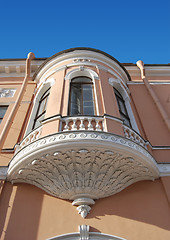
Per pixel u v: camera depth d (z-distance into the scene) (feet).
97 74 23.81
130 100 27.66
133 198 17.38
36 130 17.67
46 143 14.98
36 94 26.32
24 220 15.89
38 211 16.40
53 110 19.21
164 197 17.46
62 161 15.44
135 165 16.56
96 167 15.74
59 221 15.79
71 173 15.85
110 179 16.61
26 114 26.40
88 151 14.85
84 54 26.27
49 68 27.09
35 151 15.35
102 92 21.35
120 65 28.99
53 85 23.08
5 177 18.24
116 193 17.79
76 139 14.61
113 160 15.71
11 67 34.27
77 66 24.62
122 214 16.31
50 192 17.29
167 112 27.73
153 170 17.57
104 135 15.17
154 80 35.06
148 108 28.02
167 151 21.40
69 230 15.30
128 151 15.39
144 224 15.75
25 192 17.70
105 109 19.27
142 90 31.53
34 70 34.19
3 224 15.66
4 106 28.73
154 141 23.15
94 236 15.12
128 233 15.25
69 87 22.03
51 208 16.56
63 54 26.55
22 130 24.29
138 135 19.02
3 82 32.71
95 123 17.11
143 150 16.66
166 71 36.24
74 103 20.89
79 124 16.94
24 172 17.02
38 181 17.46
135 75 35.63
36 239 14.83
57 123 16.70
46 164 15.94
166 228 15.55
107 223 15.74
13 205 16.80
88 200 16.37
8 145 22.36
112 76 25.98
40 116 23.25
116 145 15.01
